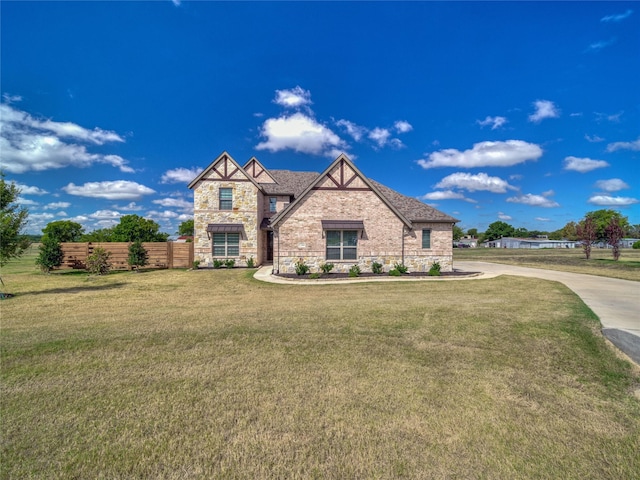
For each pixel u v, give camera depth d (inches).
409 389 192.4
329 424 156.4
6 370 217.0
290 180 1168.8
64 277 746.8
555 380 206.4
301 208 783.1
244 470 126.3
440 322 335.3
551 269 957.2
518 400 181.2
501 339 283.0
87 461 131.3
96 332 299.7
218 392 187.8
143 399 179.8
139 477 122.8
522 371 219.3
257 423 157.2
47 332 299.6
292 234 779.4
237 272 831.1
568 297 478.3
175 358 239.0
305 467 127.9
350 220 793.6
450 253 827.4
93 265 781.9
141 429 152.5
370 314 369.1
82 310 396.2
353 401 178.1
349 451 137.3
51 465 129.0
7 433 149.2
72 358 238.1
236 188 962.1
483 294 510.3
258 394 185.6
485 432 151.3
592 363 233.1
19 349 254.1
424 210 864.9
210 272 836.0
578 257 1571.1
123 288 583.5
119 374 211.8
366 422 158.2
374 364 229.1
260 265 1007.6
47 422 158.1
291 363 230.4
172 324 327.9
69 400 178.5
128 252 905.5
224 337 286.2
